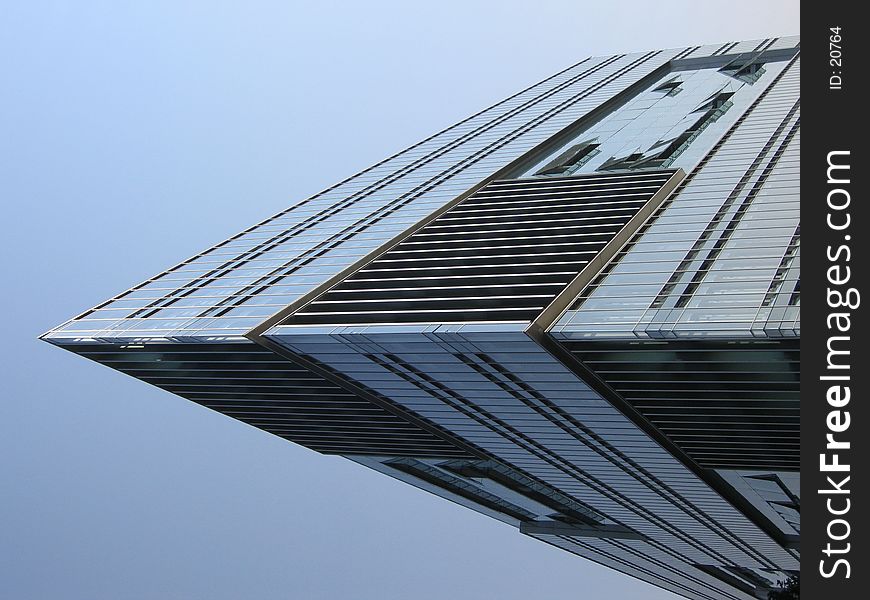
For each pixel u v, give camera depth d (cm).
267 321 5772
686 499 8225
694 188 7325
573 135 10319
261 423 7831
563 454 7319
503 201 7925
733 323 4534
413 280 6128
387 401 6512
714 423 5681
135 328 6247
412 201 8462
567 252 6100
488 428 6838
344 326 5466
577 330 4825
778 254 5441
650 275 5522
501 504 10312
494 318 5144
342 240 7588
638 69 13688
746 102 10438
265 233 8662
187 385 6938
